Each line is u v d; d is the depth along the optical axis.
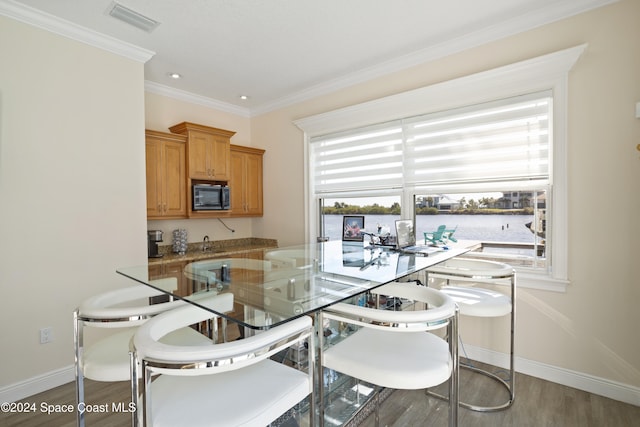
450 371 1.29
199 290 1.42
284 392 1.10
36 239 2.29
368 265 1.91
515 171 2.51
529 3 2.24
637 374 2.05
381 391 2.12
